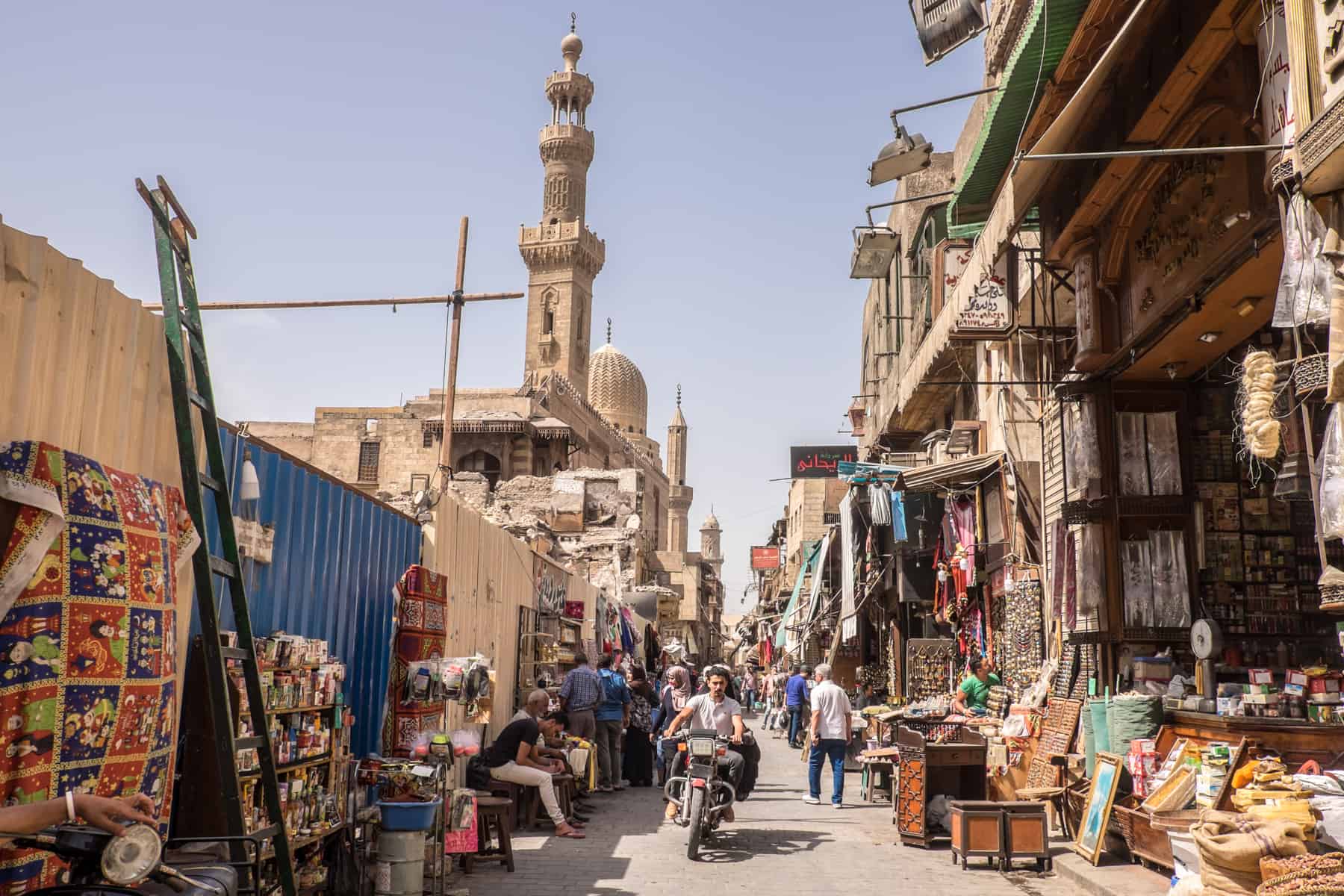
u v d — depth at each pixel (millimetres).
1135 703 9094
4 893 3689
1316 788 6156
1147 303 9234
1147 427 10602
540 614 14688
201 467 5578
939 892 7648
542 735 11180
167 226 5102
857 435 31219
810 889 7715
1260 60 6555
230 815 4719
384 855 6605
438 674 8273
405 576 8391
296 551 6934
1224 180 7613
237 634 5328
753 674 51969
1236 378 9312
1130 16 6438
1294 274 5328
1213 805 6801
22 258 4086
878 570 20359
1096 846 8195
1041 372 11914
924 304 19219
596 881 7871
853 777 16406
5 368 3986
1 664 3764
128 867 3346
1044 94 8336
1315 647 10211
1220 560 10430
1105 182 8953
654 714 15992
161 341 5238
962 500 15953
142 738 4461
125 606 4316
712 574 79188
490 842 8617
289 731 6211
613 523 40500
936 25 10602
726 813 9867
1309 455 5617
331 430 49875
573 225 91688
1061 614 11578
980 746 9906
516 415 50031
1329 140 4961
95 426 4629
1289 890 5004
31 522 3879
